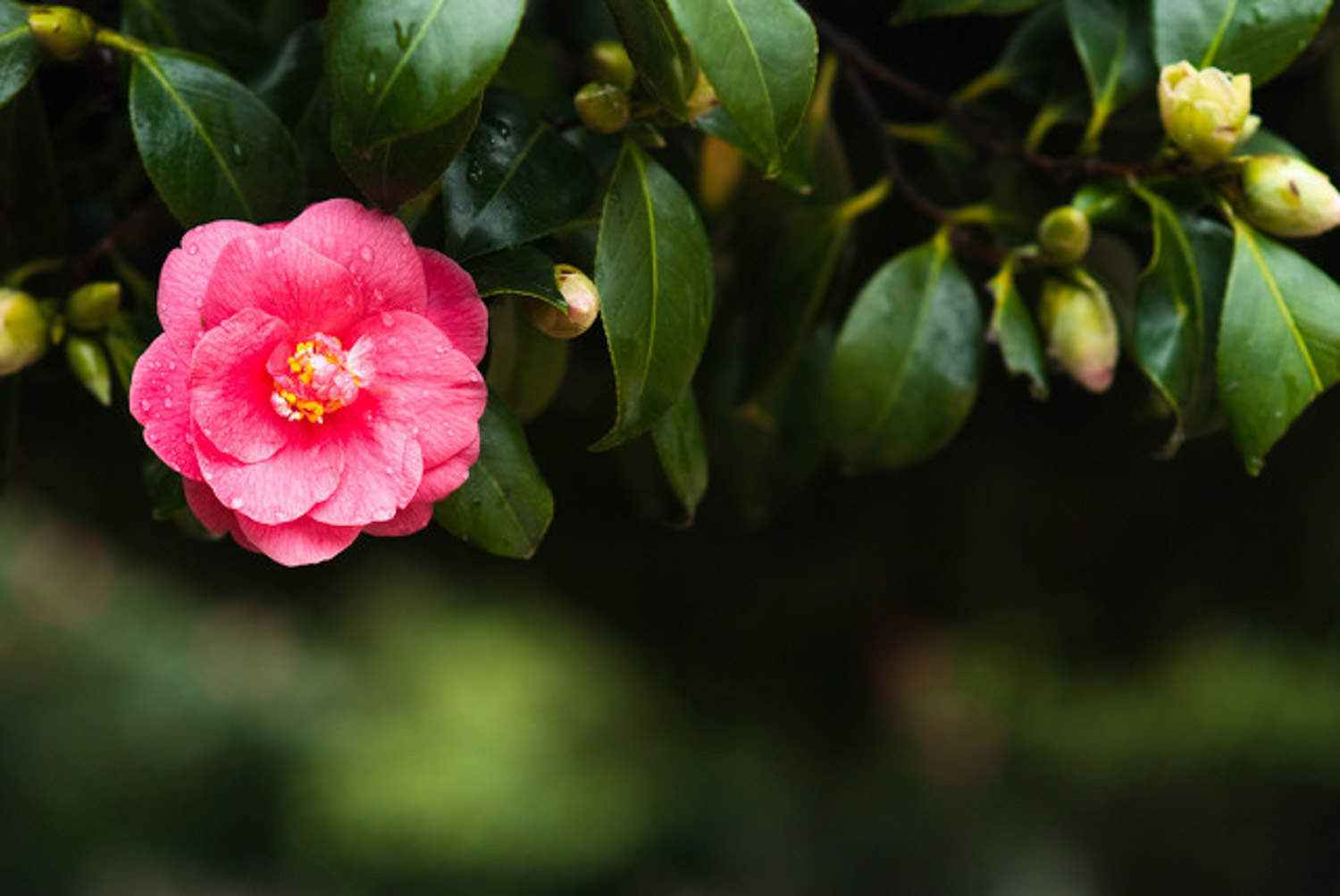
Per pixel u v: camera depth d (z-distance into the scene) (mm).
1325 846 3951
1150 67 1240
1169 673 3002
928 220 1348
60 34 1151
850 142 1353
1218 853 4086
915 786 4461
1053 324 1223
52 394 1464
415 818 5625
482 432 1158
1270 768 3721
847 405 1264
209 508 1130
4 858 5469
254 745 6020
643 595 2371
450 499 1156
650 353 1161
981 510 2051
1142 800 4113
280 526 1127
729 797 5184
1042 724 3721
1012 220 1267
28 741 5719
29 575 5973
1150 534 2143
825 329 1356
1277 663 3344
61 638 5969
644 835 5359
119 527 1983
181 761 5895
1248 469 1180
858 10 1343
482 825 5539
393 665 6082
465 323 1128
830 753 2877
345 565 2215
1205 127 1173
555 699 5832
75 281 1224
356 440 1126
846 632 2578
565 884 5520
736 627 2512
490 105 1165
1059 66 1277
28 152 1224
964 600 2338
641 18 1138
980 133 1279
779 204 1293
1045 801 4391
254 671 6176
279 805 5988
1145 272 1203
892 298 1262
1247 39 1194
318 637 6207
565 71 1280
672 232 1169
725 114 1180
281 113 1191
